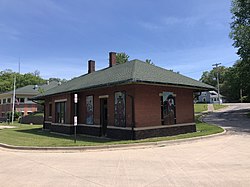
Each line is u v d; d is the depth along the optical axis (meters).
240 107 52.66
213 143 12.26
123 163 8.27
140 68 16.02
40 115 37.50
